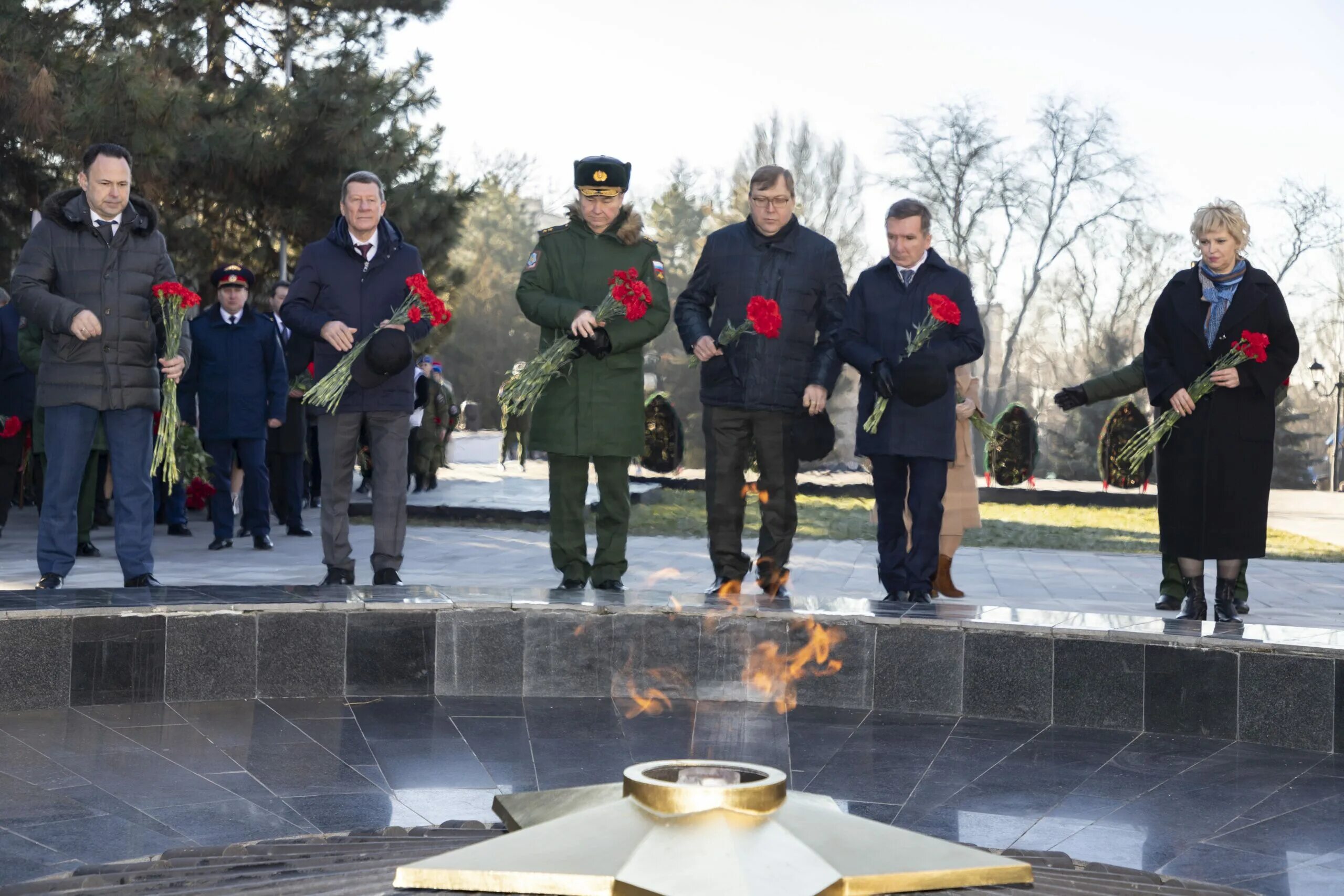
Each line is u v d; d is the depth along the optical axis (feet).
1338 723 13.46
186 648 14.92
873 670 15.40
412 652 15.62
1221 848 10.12
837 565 30.27
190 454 30.12
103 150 18.30
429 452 55.01
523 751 12.95
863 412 18.98
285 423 34.19
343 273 19.15
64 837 9.76
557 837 4.46
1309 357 136.36
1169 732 14.24
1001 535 45.06
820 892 4.10
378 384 18.48
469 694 15.71
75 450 18.35
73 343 18.20
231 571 24.77
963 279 19.03
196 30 55.88
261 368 30.73
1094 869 7.98
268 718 14.16
